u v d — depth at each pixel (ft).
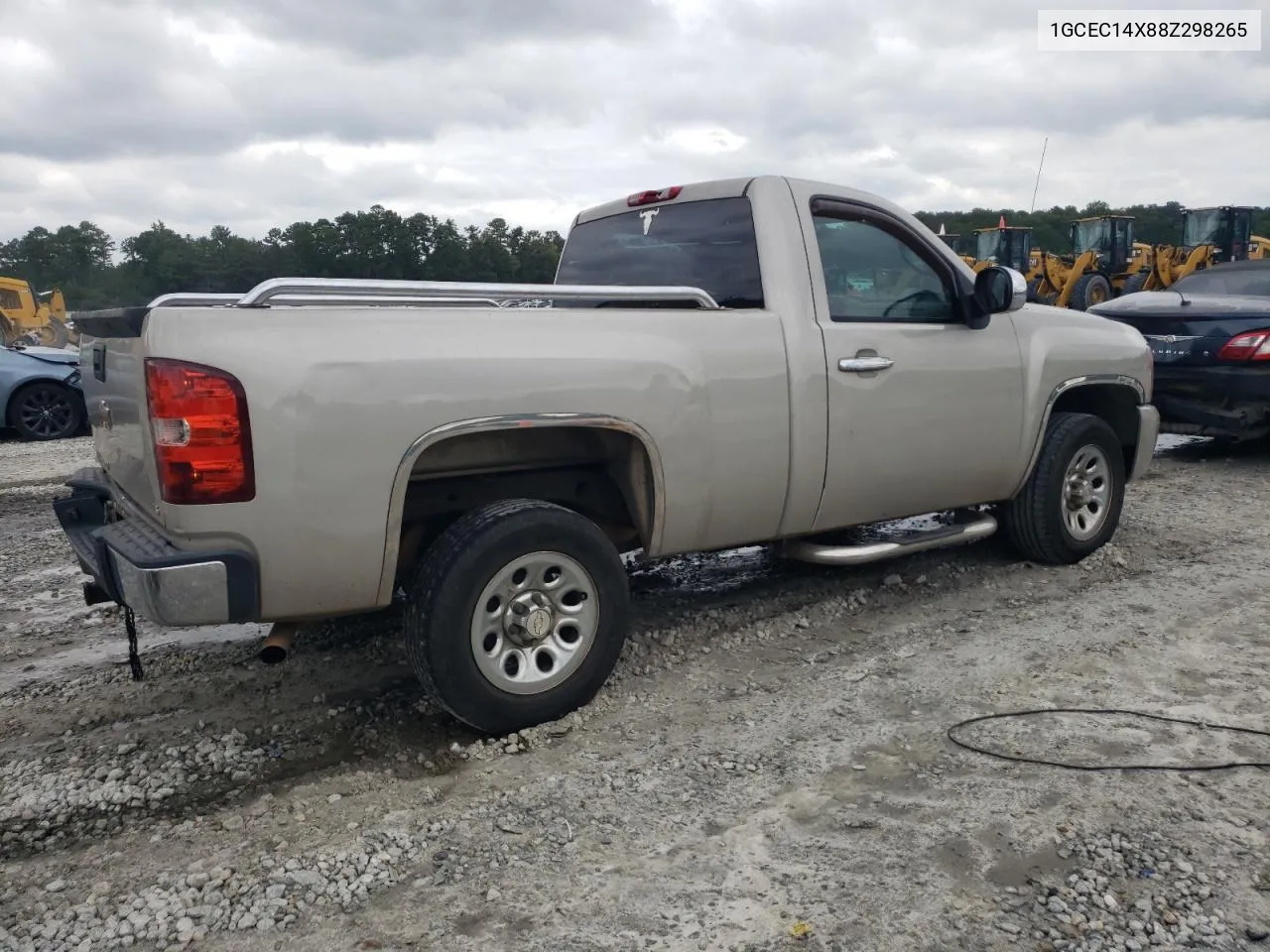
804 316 13.88
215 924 8.46
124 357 10.89
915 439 15.15
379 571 10.87
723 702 12.64
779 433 13.56
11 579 19.42
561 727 11.94
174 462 9.84
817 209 14.53
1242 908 8.38
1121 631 14.74
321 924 8.44
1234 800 10.00
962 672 13.37
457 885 8.94
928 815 9.86
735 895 8.70
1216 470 27.35
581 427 12.40
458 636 11.17
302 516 10.29
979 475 16.39
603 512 13.61
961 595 16.61
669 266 15.11
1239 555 18.61
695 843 9.50
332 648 14.96
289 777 11.13
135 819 10.32
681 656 14.19
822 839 9.51
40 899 8.92
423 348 10.85
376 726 12.33
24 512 25.70
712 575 18.06
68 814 10.44
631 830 9.75
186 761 11.54
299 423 10.15
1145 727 11.62
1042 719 11.89
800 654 14.23
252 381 9.95
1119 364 18.52
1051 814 9.81
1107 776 10.50
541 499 13.09
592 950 8.04
